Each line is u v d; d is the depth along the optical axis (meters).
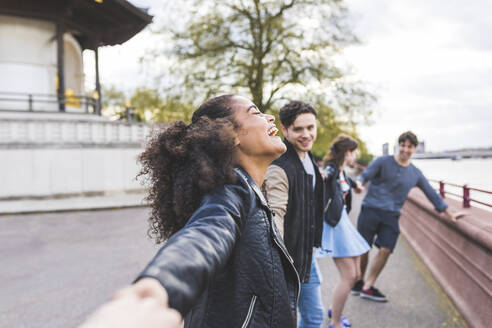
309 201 1.95
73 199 15.11
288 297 0.90
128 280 4.60
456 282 3.36
